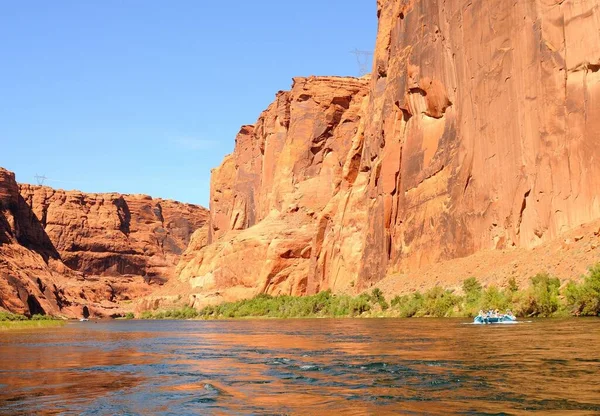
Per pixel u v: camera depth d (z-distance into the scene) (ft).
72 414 60.34
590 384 64.75
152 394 70.64
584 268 178.09
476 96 248.93
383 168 308.81
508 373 72.74
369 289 292.40
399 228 291.58
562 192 204.95
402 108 301.84
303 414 57.57
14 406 64.69
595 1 199.93
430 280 247.29
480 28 248.11
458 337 119.65
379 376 76.64
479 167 243.81
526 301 174.19
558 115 209.56
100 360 108.99
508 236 226.38
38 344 154.20
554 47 213.05
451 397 61.62
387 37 349.82
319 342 131.03
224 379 80.74
